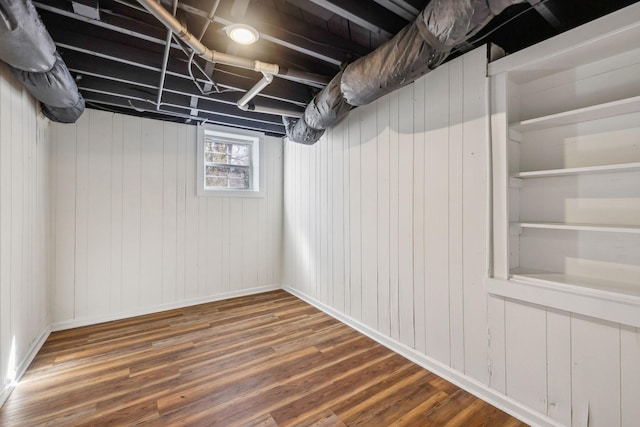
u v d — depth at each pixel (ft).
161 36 6.07
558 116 5.35
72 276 10.02
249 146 14.08
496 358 6.13
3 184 6.25
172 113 10.60
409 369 7.48
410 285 7.90
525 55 5.53
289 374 7.26
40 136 8.53
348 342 8.94
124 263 10.92
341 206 10.44
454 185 6.80
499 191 5.99
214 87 8.73
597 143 5.48
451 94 6.81
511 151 6.20
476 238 6.40
